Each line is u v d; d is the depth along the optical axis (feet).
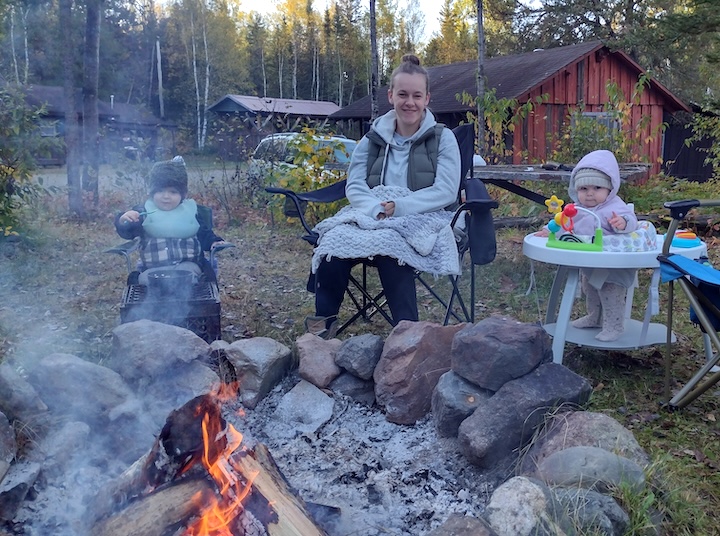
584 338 10.73
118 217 11.49
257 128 33.22
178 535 5.49
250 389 9.16
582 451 6.50
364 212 11.44
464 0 94.58
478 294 15.70
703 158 54.60
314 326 11.41
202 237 12.05
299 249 21.94
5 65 39.75
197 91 107.96
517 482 5.90
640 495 6.15
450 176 11.48
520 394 7.47
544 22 88.02
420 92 11.59
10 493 6.06
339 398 9.15
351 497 7.04
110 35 79.10
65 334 12.48
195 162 42.14
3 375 7.30
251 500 5.69
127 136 37.19
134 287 11.25
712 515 6.70
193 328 10.71
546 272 17.17
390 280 10.95
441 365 8.81
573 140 29.86
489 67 61.05
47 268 18.69
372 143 12.21
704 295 9.18
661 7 80.18
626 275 10.23
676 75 81.30
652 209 25.72
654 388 10.10
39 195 24.56
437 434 8.11
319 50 165.37
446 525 5.61
